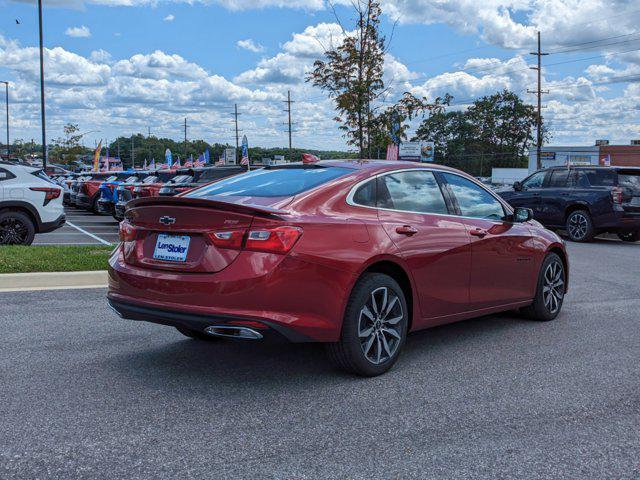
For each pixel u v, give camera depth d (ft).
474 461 10.25
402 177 16.17
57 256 27.99
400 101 53.11
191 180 54.13
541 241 20.20
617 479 9.76
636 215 47.11
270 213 12.70
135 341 17.20
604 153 259.60
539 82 186.80
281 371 14.83
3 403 12.37
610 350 17.37
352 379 14.35
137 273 13.66
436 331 19.42
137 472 9.60
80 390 13.24
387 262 14.67
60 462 9.88
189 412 12.13
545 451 10.70
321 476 9.61
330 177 14.94
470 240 16.97
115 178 76.79
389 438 11.09
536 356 16.62
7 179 34.53
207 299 12.62
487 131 389.39
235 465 9.91
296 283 12.78
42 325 18.65
